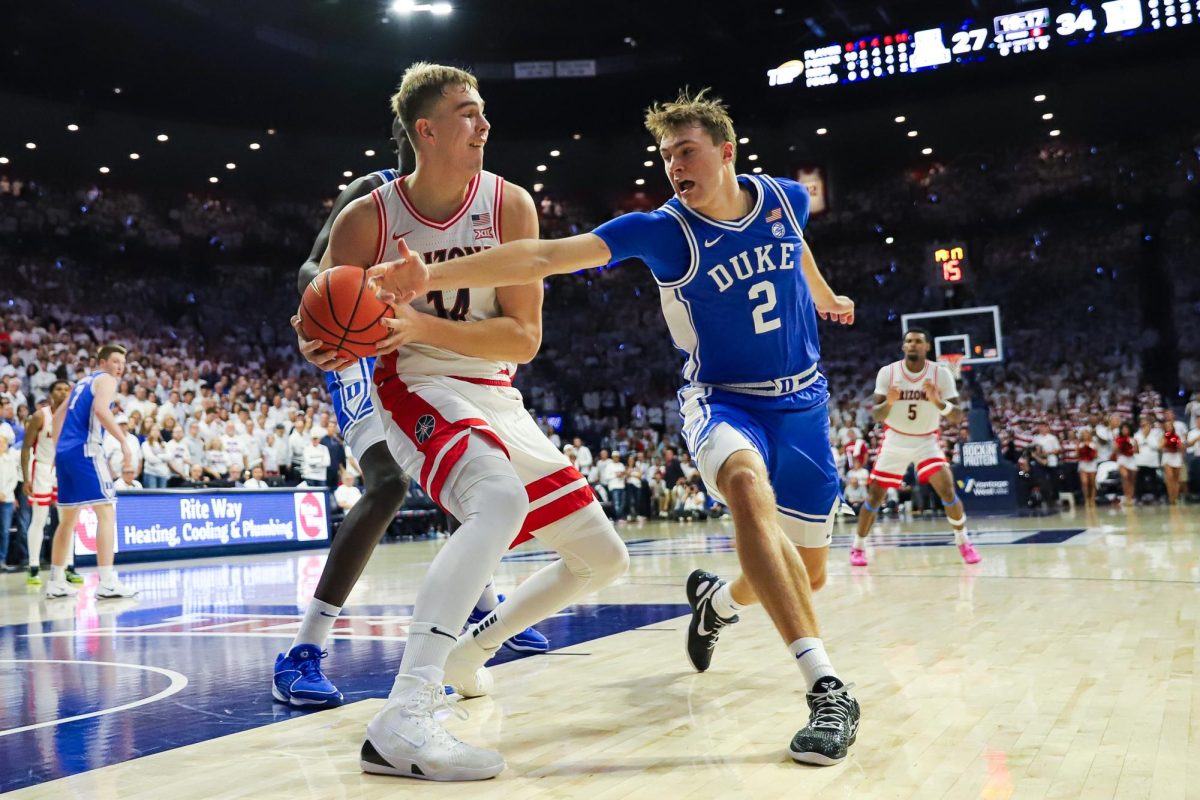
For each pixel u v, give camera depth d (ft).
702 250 8.73
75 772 7.00
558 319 84.94
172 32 54.54
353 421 10.16
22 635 15.89
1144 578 16.74
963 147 78.43
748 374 9.18
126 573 31.12
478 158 7.97
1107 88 68.49
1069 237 79.56
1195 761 6.18
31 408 50.29
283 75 61.46
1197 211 76.38
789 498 9.37
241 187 74.38
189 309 71.56
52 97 58.29
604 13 63.52
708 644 10.05
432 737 6.64
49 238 67.10
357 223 8.07
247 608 19.45
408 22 61.52
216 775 6.84
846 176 81.97
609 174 79.46
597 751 7.14
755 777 6.32
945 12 65.36
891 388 21.45
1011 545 26.32
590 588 8.70
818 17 65.26
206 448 46.09
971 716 7.63
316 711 9.00
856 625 12.80
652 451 65.98
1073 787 5.77
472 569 7.04
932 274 72.28
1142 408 66.95
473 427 7.50
